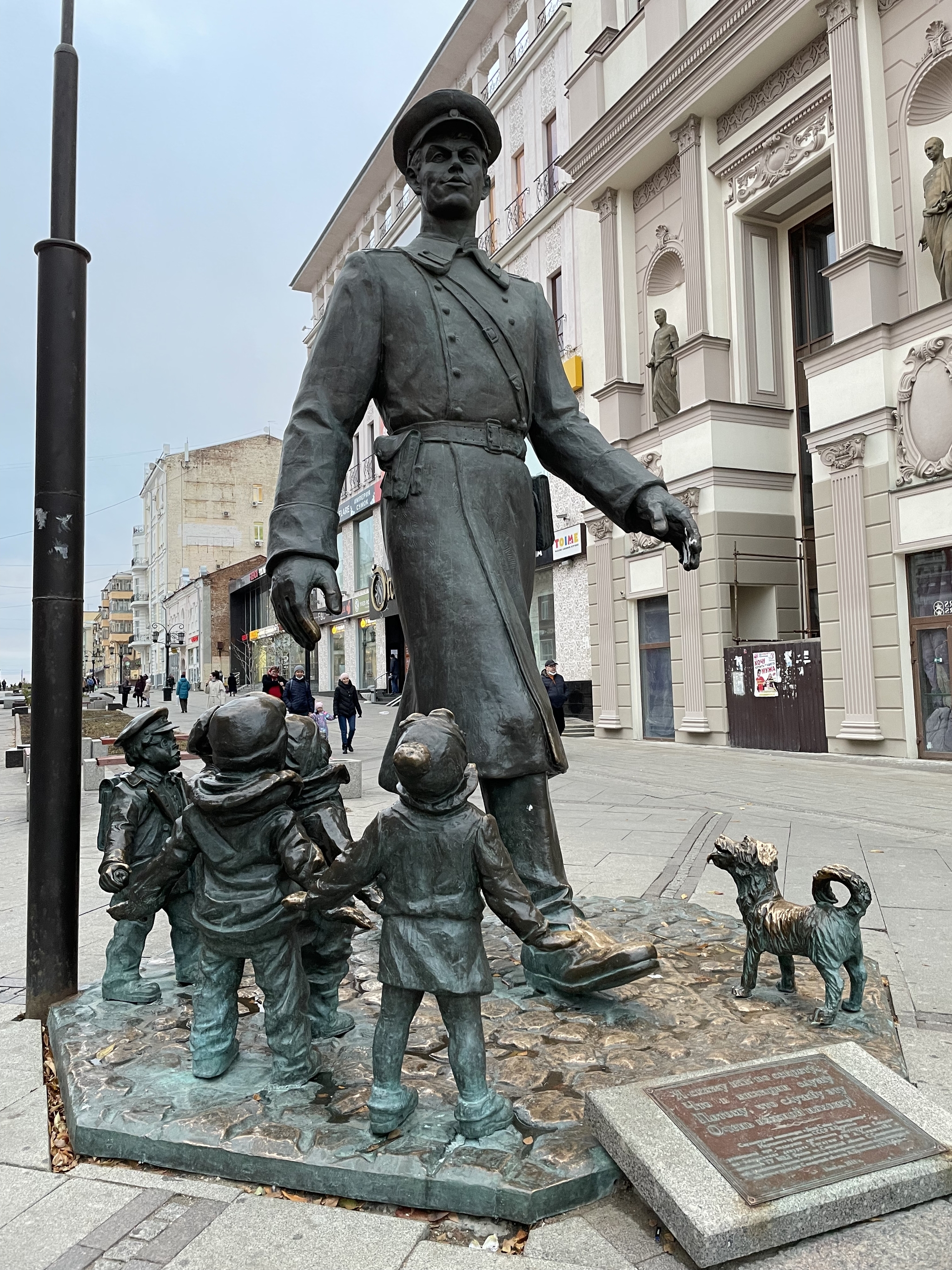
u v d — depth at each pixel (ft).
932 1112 7.07
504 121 75.05
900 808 26.37
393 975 7.06
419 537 10.69
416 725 7.07
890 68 39.29
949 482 35.37
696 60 47.60
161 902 9.11
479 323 11.12
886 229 39.24
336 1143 7.06
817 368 40.96
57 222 11.56
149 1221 6.55
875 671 38.63
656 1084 7.32
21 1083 9.00
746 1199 6.06
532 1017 9.63
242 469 194.08
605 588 56.80
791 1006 9.91
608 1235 6.34
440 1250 6.20
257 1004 10.22
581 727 60.39
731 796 29.50
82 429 11.64
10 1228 6.49
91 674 349.41
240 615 159.84
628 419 55.47
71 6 11.93
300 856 7.75
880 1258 5.96
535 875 10.45
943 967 11.97
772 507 49.37
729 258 49.52
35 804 11.10
